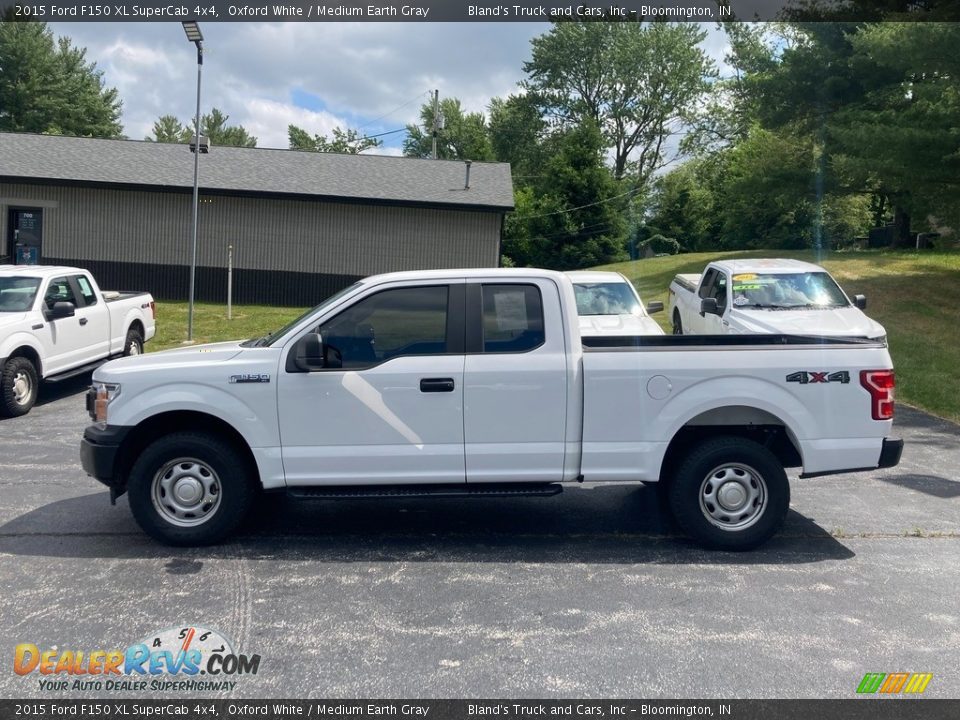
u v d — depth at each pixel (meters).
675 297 15.95
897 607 5.16
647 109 54.75
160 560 5.79
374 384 5.88
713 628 4.82
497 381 5.89
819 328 11.20
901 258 25.28
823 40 22.33
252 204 24.14
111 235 24.12
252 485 6.11
